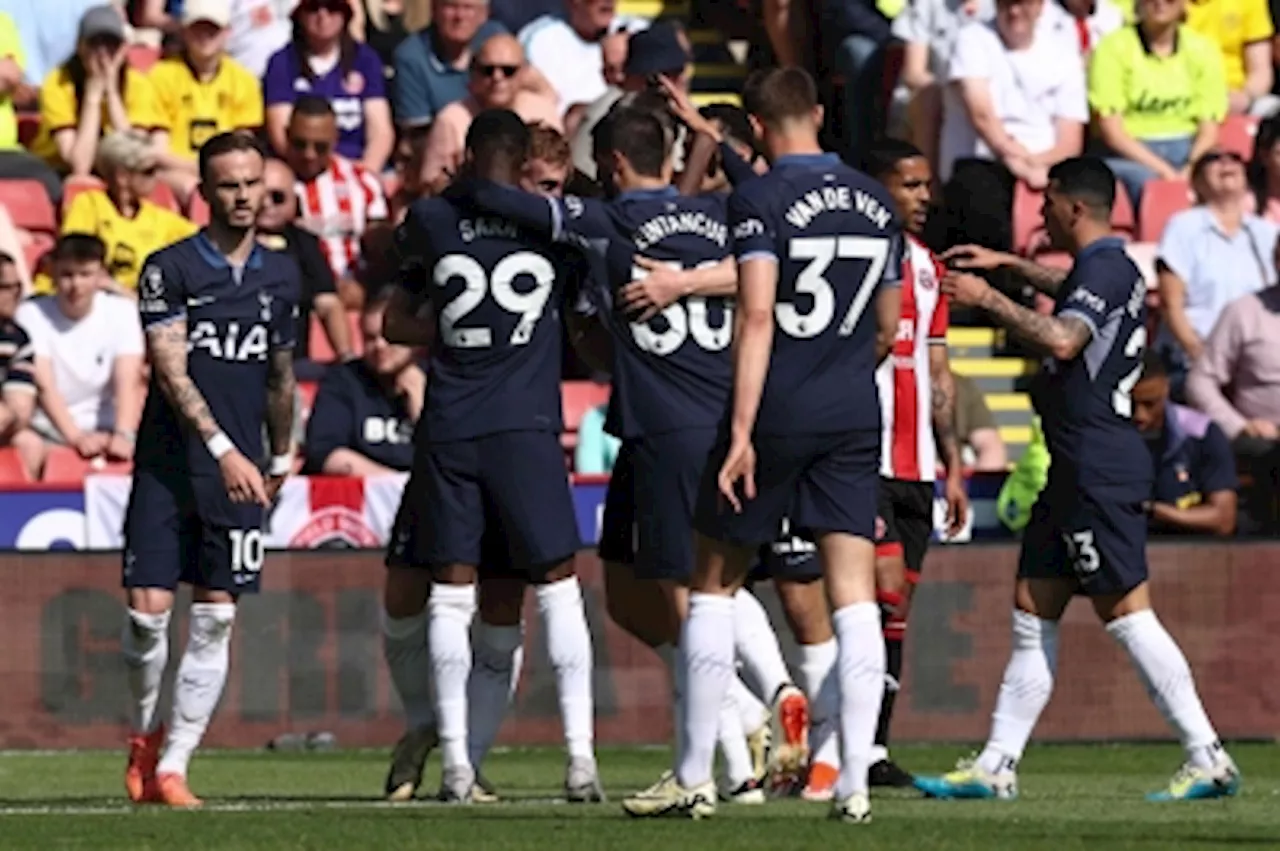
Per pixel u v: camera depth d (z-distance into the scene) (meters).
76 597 42.53
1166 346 53.50
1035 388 32.91
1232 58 61.59
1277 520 49.56
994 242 53.00
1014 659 31.47
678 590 29.12
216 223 31.11
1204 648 43.59
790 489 25.97
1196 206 54.16
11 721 42.53
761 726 32.03
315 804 30.89
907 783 33.97
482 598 31.58
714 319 29.19
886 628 33.94
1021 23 56.16
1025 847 24.00
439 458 29.97
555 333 30.20
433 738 32.19
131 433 49.19
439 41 56.56
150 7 59.44
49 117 55.06
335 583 42.81
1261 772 37.38
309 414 47.94
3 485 44.62
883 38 58.56
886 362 33.91
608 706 43.03
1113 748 42.72
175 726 31.62
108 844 24.86
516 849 23.70
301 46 56.25
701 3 63.88
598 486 45.31
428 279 29.95
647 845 23.92
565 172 32.62
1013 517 46.44
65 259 49.09
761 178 25.78
